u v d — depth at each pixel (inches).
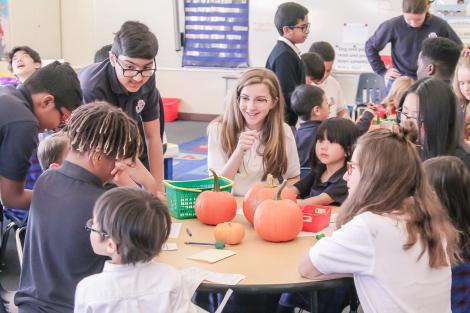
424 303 63.6
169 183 85.3
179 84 340.8
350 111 218.2
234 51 323.6
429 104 91.8
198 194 83.8
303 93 130.6
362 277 63.1
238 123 101.9
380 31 208.5
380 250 61.4
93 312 58.3
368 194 63.9
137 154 70.4
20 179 77.2
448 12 269.3
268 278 64.6
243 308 88.3
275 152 100.7
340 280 64.9
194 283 62.5
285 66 159.9
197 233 78.3
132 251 58.5
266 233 75.0
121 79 94.8
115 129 66.8
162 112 120.3
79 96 79.6
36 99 76.5
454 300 74.2
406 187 63.2
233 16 319.3
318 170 100.3
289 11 161.6
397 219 62.3
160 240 59.9
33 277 66.6
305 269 65.1
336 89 192.9
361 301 63.7
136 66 91.4
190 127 324.2
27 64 182.1
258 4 313.4
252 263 68.7
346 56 297.7
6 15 305.0
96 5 343.3
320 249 64.0
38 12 326.6
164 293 58.8
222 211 79.9
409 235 61.7
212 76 333.1
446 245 66.2
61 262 65.0
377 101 223.6
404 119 95.3
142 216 58.4
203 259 69.0
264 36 316.2
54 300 65.1
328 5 296.8
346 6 294.4
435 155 92.4
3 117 73.6
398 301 62.0
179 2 327.0
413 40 199.0
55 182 67.2
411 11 191.8
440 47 123.7
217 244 72.9
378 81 223.8
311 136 125.1
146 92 103.7
